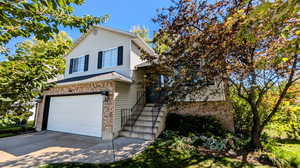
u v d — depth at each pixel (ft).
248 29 9.52
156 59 23.56
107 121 24.95
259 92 19.44
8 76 6.54
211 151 17.92
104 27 34.09
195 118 25.07
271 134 27.71
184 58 18.75
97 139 24.12
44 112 33.94
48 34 6.84
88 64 35.50
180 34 19.53
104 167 14.26
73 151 18.75
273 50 14.49
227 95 24.43
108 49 33.42
